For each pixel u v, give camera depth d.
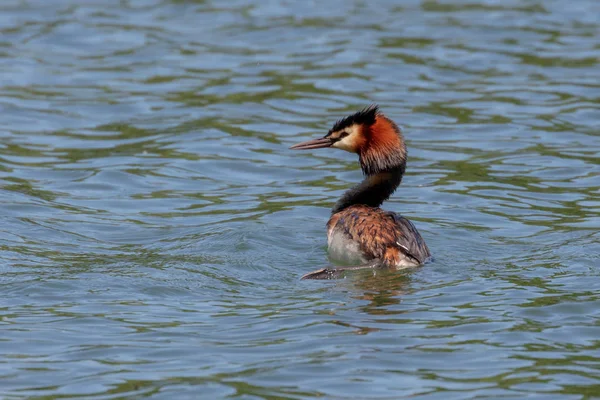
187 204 16.28
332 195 16.83
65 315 10.95
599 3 28.45
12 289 11.77
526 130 19.92
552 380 9.15
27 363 9.65
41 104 21.28
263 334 10.35
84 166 18.05
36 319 10.84
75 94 21.97
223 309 11.18
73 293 11.68
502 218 15.40
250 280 12.28
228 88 22.36
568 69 23.38
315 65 23.70
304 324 10.60
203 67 23.67
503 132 19.86
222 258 13.20
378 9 28.12
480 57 24.19
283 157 18.83
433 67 23.52
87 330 10.51
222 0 29.03
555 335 10.26
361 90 22.16
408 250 12.70
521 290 11.70
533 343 10.05
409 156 18.70
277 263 13.05
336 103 21.45
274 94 21.97
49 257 13.20
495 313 10.89
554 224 15.02
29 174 17.50
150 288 11.88
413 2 28.81
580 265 12.73
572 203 16.11
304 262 13.12
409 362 9.57
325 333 10.34
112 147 19.08
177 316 10.95
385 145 14.30
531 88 22.27
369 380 9.15
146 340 10.23
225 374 9.33
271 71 23.36
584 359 9.63
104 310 11.13
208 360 9.67
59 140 19.42
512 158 18.48
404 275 12.35
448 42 25.20
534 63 23.81
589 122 20.30
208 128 20.12
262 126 20.30
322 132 19.88
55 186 16.97
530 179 17.39
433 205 16.16
